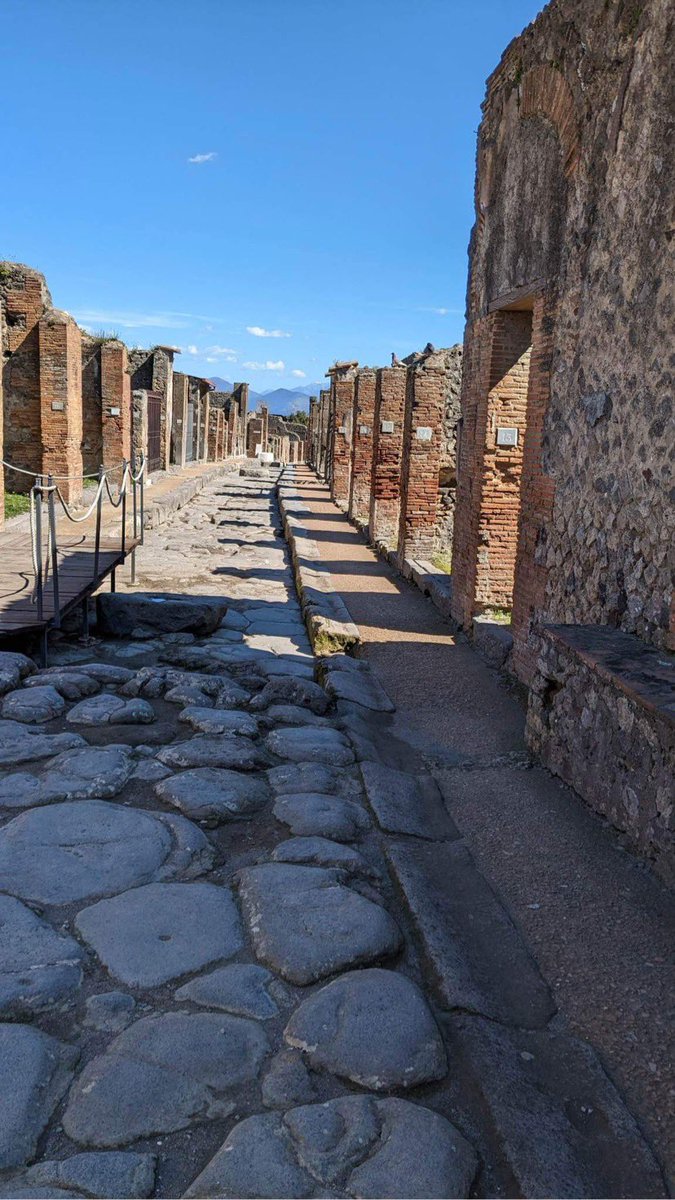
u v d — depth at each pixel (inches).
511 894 148.6
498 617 354.6
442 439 589.9
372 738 223.8
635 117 196.1
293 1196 81.7
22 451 711.7
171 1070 97.0
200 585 447.2
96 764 179.0
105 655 298.4
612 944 134.0
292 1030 104.3
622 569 198.7
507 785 198.1
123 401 889.5
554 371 246.4
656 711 144.4
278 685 237.0
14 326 689.6
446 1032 108.8
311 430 1977.1
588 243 222.7
